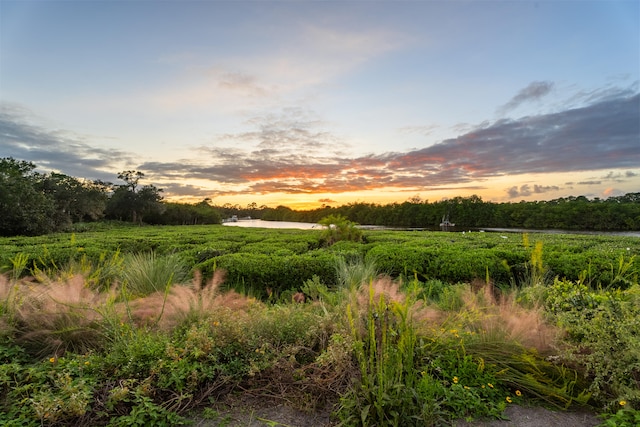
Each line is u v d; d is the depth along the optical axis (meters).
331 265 5.83
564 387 2.42
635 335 2.41
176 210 42.09
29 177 23.16
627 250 6.44
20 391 2.27
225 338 2.95
